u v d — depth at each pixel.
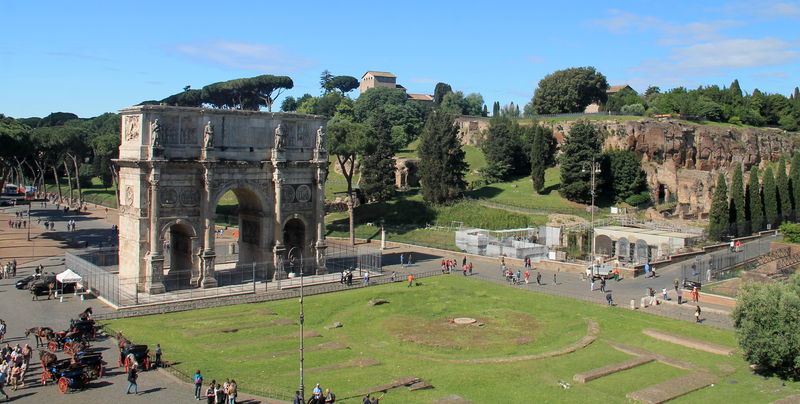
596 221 128.88
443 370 55.06
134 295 77.44
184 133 80.88
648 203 144.75
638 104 187.75
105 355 56.50
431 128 144.88
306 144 92.31
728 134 172.75
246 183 86.06
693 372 55.16
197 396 46.88
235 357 56.91
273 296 80.88
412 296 84.06
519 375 54.25
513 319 73.31
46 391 48.22
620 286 90.44
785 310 52.81
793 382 52.88
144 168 78.38
